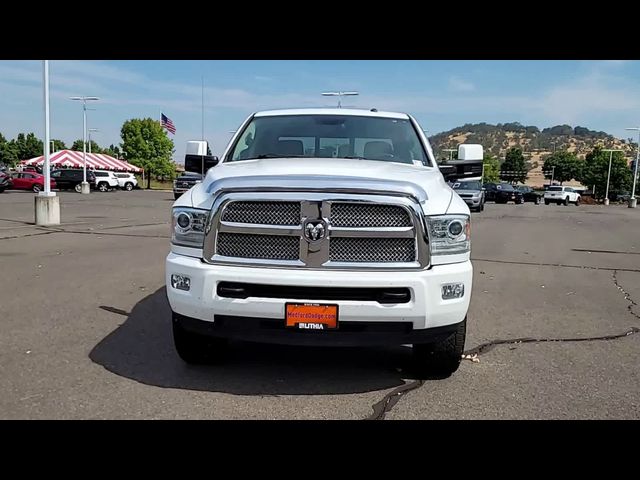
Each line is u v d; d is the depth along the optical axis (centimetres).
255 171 402
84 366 442
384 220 372
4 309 613
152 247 1137
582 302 715
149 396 386
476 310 662
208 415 359
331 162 444
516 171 12725
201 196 399
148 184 6906
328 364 460
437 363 418
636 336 559
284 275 364
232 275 370
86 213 2156
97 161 6281
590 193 9562
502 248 1291
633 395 403
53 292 701
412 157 509
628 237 1642
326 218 368
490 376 439
